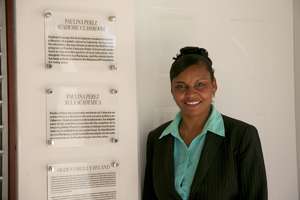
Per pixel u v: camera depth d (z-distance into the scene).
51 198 1.25
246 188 1.22
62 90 1.27
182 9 1.53
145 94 1.48
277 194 1.66
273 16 1.66
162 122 1.51
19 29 1.23
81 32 1.29
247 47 1.62
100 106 1.31
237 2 1.60
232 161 1.21
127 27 1.35
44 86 1.25
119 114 1.34
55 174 1.26
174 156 1.31
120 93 1.34
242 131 1.23
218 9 1.58
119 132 1.34
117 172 1.33
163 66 1.50
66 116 1.27
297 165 1.68
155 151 1.35
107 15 1.33
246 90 1.62
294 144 1.68
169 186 1.27
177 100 1.23
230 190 1.21
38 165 1.24
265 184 1.22
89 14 1.30
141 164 1.47
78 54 1.29
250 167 1.21
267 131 1.65
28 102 1.23
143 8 1.47
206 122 1.27
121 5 1.34
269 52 1.65
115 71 1.33
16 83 1.23
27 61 1.24
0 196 1.25
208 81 1.22
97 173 1.31
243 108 1.62
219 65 1.58
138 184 1.37
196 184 1.21
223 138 1.25
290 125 1.68
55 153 1.26
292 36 1.68
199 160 1.23
